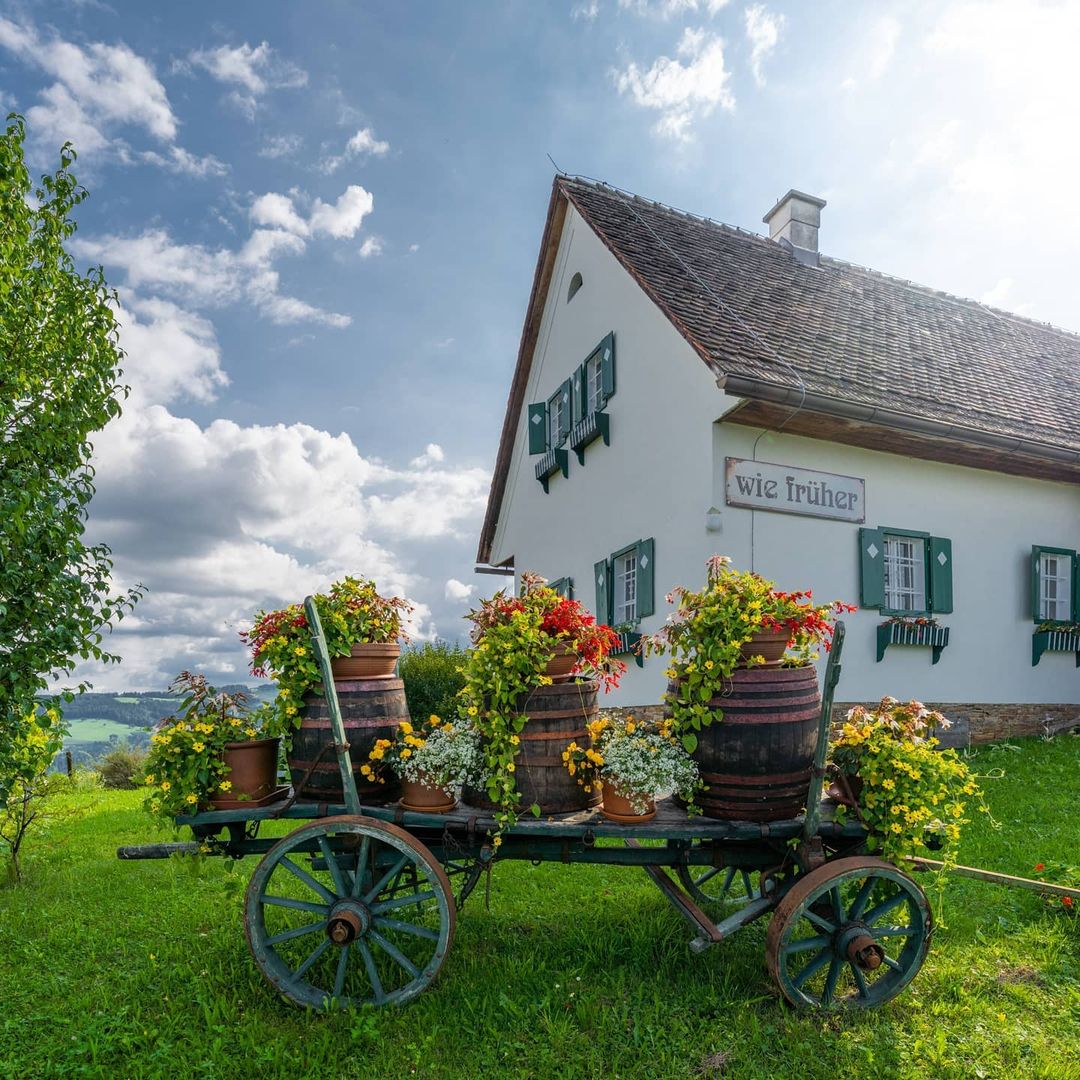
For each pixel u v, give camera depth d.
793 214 13.79
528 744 3.53
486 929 4.27
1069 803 6.67
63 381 6.36
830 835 3.55
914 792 3.40
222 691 3.74
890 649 9.60
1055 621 10.88
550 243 13.84
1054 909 4.32
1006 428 9.77
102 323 6.79
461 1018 3.26
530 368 15.11
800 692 3.54
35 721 5.66
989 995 3.51
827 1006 3.34
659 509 9.92
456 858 3.65
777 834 3.43
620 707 10.67
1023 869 5.04
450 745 3.49
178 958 4.08
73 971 3.99
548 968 3.77
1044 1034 3.20
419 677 13.06
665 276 10.61
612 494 11.34
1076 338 15.90
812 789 3.36
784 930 3.23
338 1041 3.12
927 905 3.44
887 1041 3.13
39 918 4.88
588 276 12.60
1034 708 10.70
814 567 9.18
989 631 10.41
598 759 3.49
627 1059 3.02
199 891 5.33
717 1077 2.91
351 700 3.63
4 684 5.63
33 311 6.26
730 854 3.62
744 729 3.46
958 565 10.22
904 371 10.28
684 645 3.66
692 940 3.67
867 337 11.09
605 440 11.62
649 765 3.41
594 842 3.62
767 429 9.09
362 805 3.59
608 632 3.79
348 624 3.72
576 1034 3.16
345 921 3.26
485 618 3.79
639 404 10.60
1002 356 12.82
